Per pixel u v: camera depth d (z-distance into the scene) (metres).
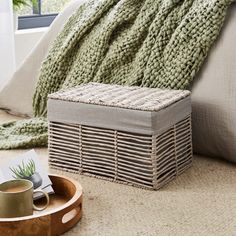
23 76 2.80
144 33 2.36
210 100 2.12
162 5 2.31
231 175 2.05
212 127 2.12
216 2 2.14
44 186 1.82
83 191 1.96
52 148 2.15
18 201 1.61
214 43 2.14
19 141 2.39
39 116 2.67
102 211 1.80
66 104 2.07
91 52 2.48
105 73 2.41
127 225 1.70
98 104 1.99
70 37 2.57
